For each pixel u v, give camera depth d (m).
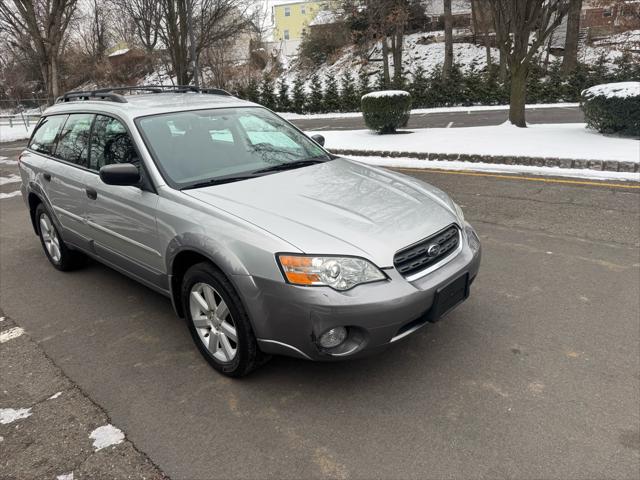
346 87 25.72
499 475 2.19
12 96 35.50
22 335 3.69
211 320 3.00
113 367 3.21
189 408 2.76
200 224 2.88
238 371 2.89
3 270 5.06
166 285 3.33
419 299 2.58
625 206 5.92
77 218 4.12
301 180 3.32
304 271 2.48
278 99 27.11
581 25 34.84
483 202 6.48
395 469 2.26
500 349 3.17
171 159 3.38
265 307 2.60
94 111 4.00
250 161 3.62
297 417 2.64
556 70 23.66
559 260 4.52
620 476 2.15
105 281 4.65
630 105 9.12
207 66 29.81
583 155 8.15
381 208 2.95
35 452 2.48
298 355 2.63
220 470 2.31
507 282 4.13
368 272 2.52
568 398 2.67
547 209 6.01
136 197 3.34
